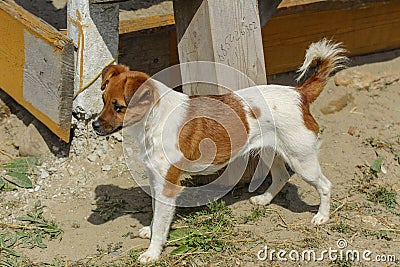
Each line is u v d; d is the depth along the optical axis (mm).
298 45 7574
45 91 6137
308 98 5344
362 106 7570
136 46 6879
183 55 5918
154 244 5031
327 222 5512
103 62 6152
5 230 5422
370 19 7871
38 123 6645
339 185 6141
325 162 6504
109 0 5566
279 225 5484
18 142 6664
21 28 6262
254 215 5570
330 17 7590
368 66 8047
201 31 5613
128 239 5297
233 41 5605
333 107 7453
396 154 6641
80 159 6277
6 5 6582
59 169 6227
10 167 6258
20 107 6984
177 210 5684
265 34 7277
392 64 8141
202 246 5164
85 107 6168
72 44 5859
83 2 5887
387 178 6289
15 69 6543
